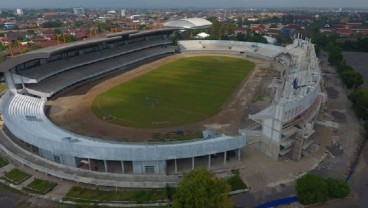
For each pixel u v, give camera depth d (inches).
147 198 2480.3
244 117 3922.2
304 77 4065.0
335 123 3826.3
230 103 4424.2
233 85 5285.4
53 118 3973.9
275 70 6245.1
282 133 2933.1
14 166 2987.2
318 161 2982.3
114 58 6589.6
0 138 3385.8
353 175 2787.9
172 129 3619.6
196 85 5295.3
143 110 4205.2
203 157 3014.3
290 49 6825.8
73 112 4165.8
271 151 3014.3
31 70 4904.0
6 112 3622.0
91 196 2529.5
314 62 4928.6
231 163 2920.8
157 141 3334.2
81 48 5748.0
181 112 4119.1
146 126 3710.6
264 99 4547.2
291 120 3058.6
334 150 3191.4
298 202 2434.8
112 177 2687.0
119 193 2559.1
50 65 5280.5
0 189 2655.0
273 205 2396.7
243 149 3164.4
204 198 2001.7
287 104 2881.4
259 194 2519.7
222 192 2154.3
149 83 5438.0
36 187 2655.0
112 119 3919.8
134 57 6963.6
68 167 2802.7
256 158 3019.2
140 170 2758.4
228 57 7652.6
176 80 5615.2
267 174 2770.7
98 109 4259.4
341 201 2448.3
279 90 4261.8
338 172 2817.4
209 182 2122.3
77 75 5477.4
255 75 5915.4
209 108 4247.0
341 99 4702.3
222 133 3496.6
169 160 2950.3
